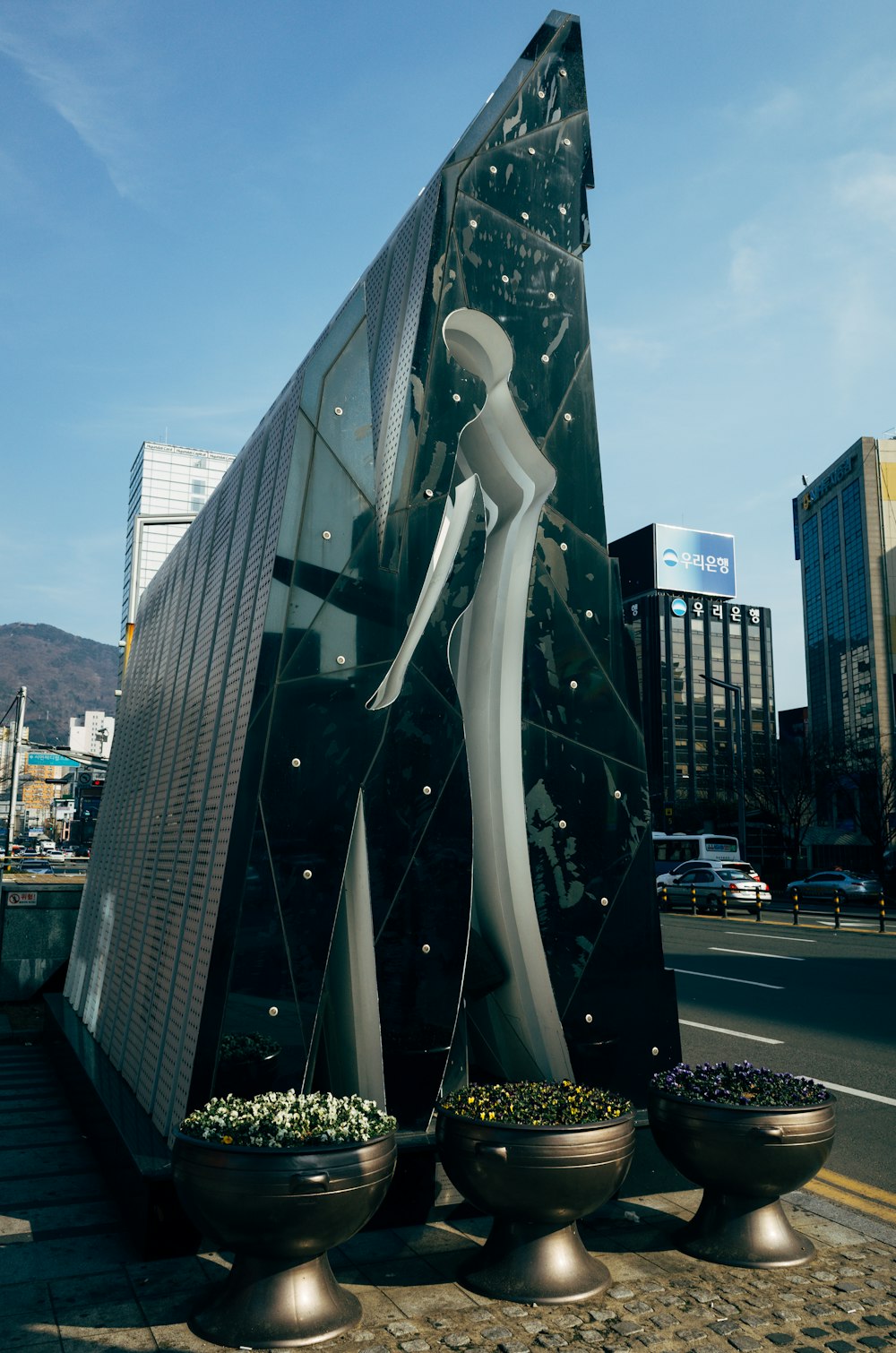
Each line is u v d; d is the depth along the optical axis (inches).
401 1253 183.8
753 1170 179.0
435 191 232.1
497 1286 166.2
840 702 3823.8
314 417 214.1
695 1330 155.5
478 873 238.4
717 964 682.8
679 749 4409.5
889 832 1939.0
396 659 212.8
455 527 231.5
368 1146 154.4
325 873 201.9
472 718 237.6
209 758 243.1
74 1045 311.9
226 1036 192.5
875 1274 178.5
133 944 295.4
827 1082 344.8
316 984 198.8
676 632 4505.4
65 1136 271.1
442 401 225.8
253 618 226.2
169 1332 151.5
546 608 237.6
